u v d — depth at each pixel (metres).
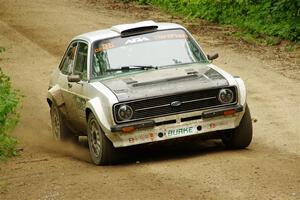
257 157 17.58
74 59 21.23
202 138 18.31
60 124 22.91
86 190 15.24
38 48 40.94
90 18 49.06
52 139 24.39
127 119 17.62
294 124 22.50
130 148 18.12
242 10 43.97
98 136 18.48
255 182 14.72
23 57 39.06
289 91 27.75
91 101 18.45
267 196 13.58
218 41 39.56
